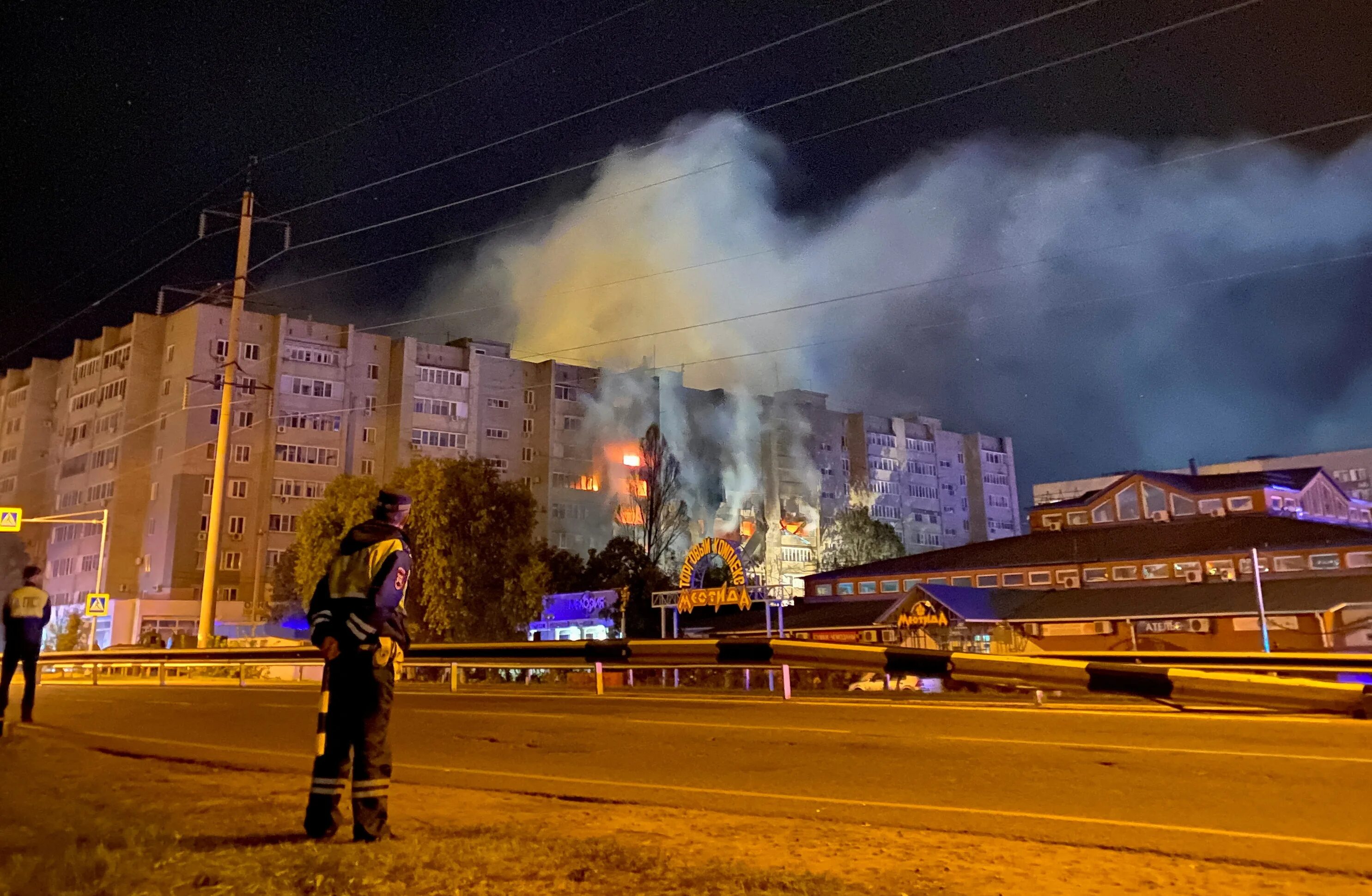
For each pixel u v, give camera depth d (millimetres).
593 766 10055
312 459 87500
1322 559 43125
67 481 95688
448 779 9352
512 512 53188
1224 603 41969
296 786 8672
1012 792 8289
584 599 54938
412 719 15062
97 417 92500
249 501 84562
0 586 95312
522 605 51438
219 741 12703
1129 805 7730
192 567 81125
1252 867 5836
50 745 11734
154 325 89312
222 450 39250
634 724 13648
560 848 5902
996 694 20609
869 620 51625
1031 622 46938
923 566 57062
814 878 5250
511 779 9273
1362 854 6109
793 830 6867
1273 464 121938
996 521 140750
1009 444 145250
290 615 77312
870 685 30078
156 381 88438
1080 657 18562
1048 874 5598
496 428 99312
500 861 5570
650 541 88562
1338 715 13977
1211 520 50594
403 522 6691
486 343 102062
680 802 8062
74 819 6617
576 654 21391
